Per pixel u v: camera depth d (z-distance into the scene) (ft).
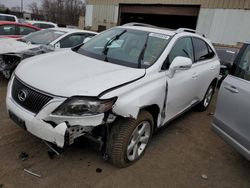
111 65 11.00
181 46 13.39
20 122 9.21
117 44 12.80
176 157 11.91
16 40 22.09
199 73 14.89
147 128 11.03
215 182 10.53
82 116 8.40
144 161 11.17
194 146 13.24
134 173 10.27
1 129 12.28
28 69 10.22
